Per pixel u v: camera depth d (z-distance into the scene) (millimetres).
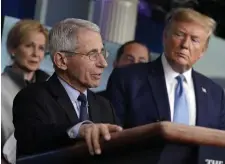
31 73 3617
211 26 3057
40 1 4621
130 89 2979
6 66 3539
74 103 2336
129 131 1235
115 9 5379
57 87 2291
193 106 2973
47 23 4707
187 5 5414
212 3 5293
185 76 3031
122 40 5465
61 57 2326
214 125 2975
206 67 5516
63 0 4824
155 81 3010
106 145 1282
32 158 1433
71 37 2309
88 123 1556
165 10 5590
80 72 2307
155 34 5637
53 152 1397
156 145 1231
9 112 3271
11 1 4398
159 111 2920
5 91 3336
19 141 1890
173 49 2992
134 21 5562
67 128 1678
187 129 1205
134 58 4309
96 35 2342
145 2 5613
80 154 1346
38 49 3594
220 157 1246
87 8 5102
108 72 4594
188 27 2990
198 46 3008
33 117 2104
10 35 3607
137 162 1276
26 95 2197
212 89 3068
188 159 1259
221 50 5496
